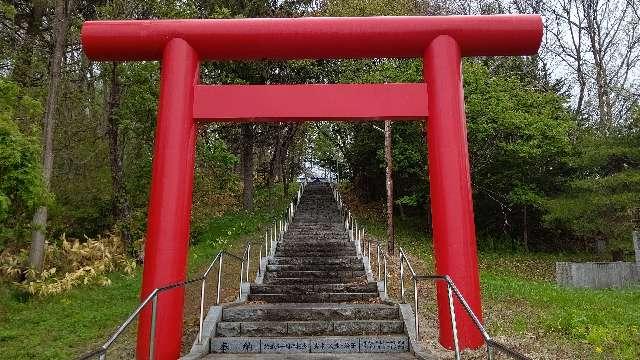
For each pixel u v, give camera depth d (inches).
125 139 732.7
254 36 311.4
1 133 380.2
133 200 719.7
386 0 772.6
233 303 366.9
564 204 705.0
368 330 313.0
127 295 481.4
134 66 618.5
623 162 694.5
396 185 991.6
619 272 583.2
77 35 614.9
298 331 311.4
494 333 313.4
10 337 361.1
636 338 297.1
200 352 271.7
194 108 304.5
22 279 506.3
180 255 281.0
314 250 583.5
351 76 830.5
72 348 336.5
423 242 818.2
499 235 960.3
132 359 295.0
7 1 611.5
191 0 676.7
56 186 693.9
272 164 1030.4
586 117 938.1
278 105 304.3
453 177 294.0
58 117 706.2
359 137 976.9
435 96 304.2
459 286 281.3
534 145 756.0
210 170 818.2
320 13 853.2
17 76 621.0
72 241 695.1
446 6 915.4
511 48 317.1
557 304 411.8
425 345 281.4
